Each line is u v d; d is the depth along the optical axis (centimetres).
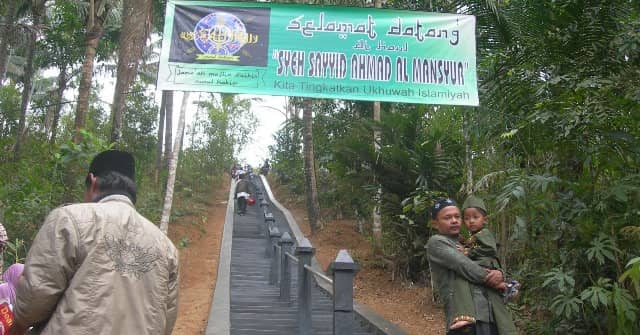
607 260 434
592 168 475
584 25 488
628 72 476
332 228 1583
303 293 627
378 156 929
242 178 2136
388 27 680
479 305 320
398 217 965
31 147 1622
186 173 2469
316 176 1805
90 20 1242
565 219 449
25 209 876
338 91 664
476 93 666
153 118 2122
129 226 226
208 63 662
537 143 496
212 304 778
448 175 882
